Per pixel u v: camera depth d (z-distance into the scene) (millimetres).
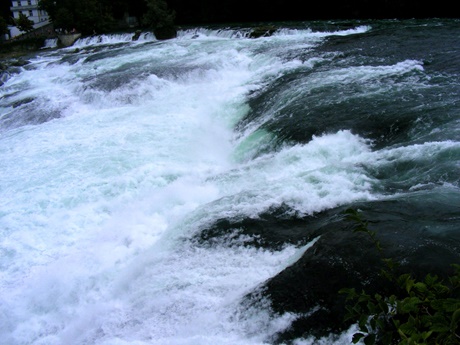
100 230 7500
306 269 4398
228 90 13383
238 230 5844
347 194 6020
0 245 7324
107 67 19297
